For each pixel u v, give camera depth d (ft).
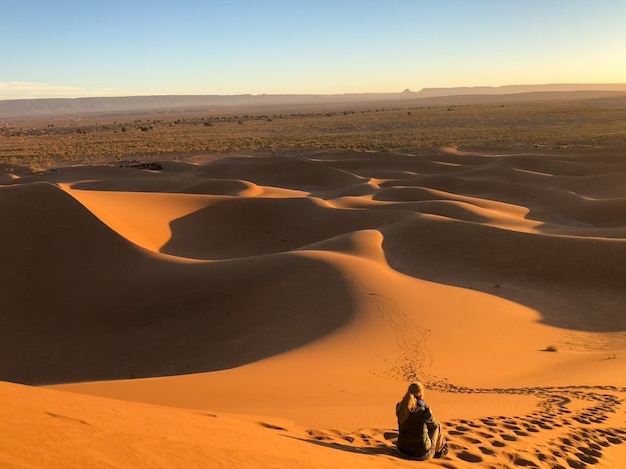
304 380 43.96
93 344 78.18
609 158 249.96
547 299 97.81
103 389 39.91
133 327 81.15
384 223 147.33
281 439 22.47
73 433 16.65
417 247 124.26
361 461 21.15
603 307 93.81
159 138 434.71
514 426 29.94
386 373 49.34
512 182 215.10
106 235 108.58
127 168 254.27
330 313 74.64
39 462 13.66
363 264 92.94
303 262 91.04
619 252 112.68
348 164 267.18
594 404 37.81
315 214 159.94
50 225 109.60
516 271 111.04
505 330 73.41
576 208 174.40
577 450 27.53
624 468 26.53
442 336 65.67
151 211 155.02
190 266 96.53
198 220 158.51
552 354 63.41
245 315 79.20
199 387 40.75
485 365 55.67
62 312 86.38
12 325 83.76
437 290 87.45
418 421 23.06
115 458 15.25
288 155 311.06
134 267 98.53
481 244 122.01
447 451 24.23
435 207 160.86
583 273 107.86
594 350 68.80
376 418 30.37
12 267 97.81
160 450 16.78
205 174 256.11
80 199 123.44
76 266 98.94
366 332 65.31
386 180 228.84
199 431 20.76
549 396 40.09
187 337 76.54
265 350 67.97
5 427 15.93
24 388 25.45
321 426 27.86
